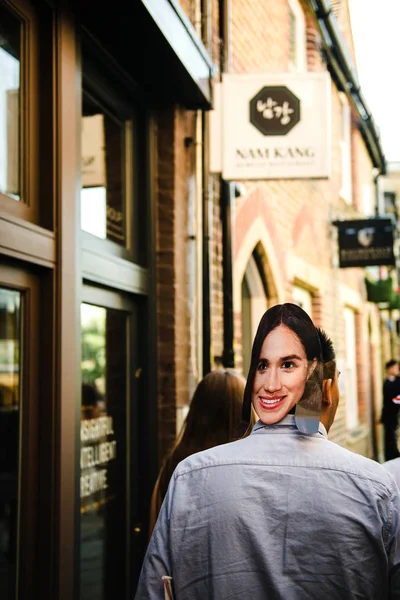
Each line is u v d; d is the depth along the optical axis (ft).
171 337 14.35
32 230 9.19
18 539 9.30
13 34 9.63
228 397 9.09
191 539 5.33
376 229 35.96
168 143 14.62
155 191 14.48
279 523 5.18
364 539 5.13
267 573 5.10
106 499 12.43
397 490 5.43
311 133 16.19
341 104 40.65
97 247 11.86
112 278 12.13
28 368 9.46
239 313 19.80
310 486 5.25
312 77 16.24
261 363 5.79
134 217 13.87
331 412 6.02
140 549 13.57
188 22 13.12
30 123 9.78
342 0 30.55
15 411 9.39
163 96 14.40
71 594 9.73
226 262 17.87
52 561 9.50
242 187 19.35
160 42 11.92
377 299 50.24
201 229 16.11
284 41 26.48
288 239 26.40
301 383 5.64
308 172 16.08
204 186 16.20
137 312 13.87
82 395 11.50
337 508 5.17
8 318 9.28
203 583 5.26
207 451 5.65
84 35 11.28
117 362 12.98
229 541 5.21
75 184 10.32
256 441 5.57
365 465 5.41
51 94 10.01
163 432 14.26
